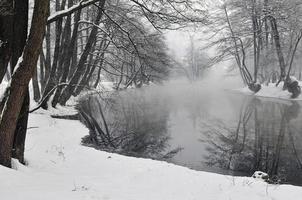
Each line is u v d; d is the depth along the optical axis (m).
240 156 14.30
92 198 6.43
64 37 23.70
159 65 20.53
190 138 17.83
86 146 14.41
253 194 7.78
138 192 7.45
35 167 9.30
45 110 21.17
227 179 9.17
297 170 12.28
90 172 9.39
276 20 40.59
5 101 8.25
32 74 7.70
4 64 8.75
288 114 25.69
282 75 40.59
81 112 25.42
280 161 13.46
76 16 21.22
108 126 21.20
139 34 15.38
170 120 23.62
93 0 9.55
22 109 8.74
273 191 8.06
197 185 8.39
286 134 18.56
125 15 16.12
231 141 17.08
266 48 44.94
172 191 7.78
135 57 15.62
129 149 15.30
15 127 7.96
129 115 26.12
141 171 9.62
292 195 7.78
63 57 22.22
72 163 10.48
